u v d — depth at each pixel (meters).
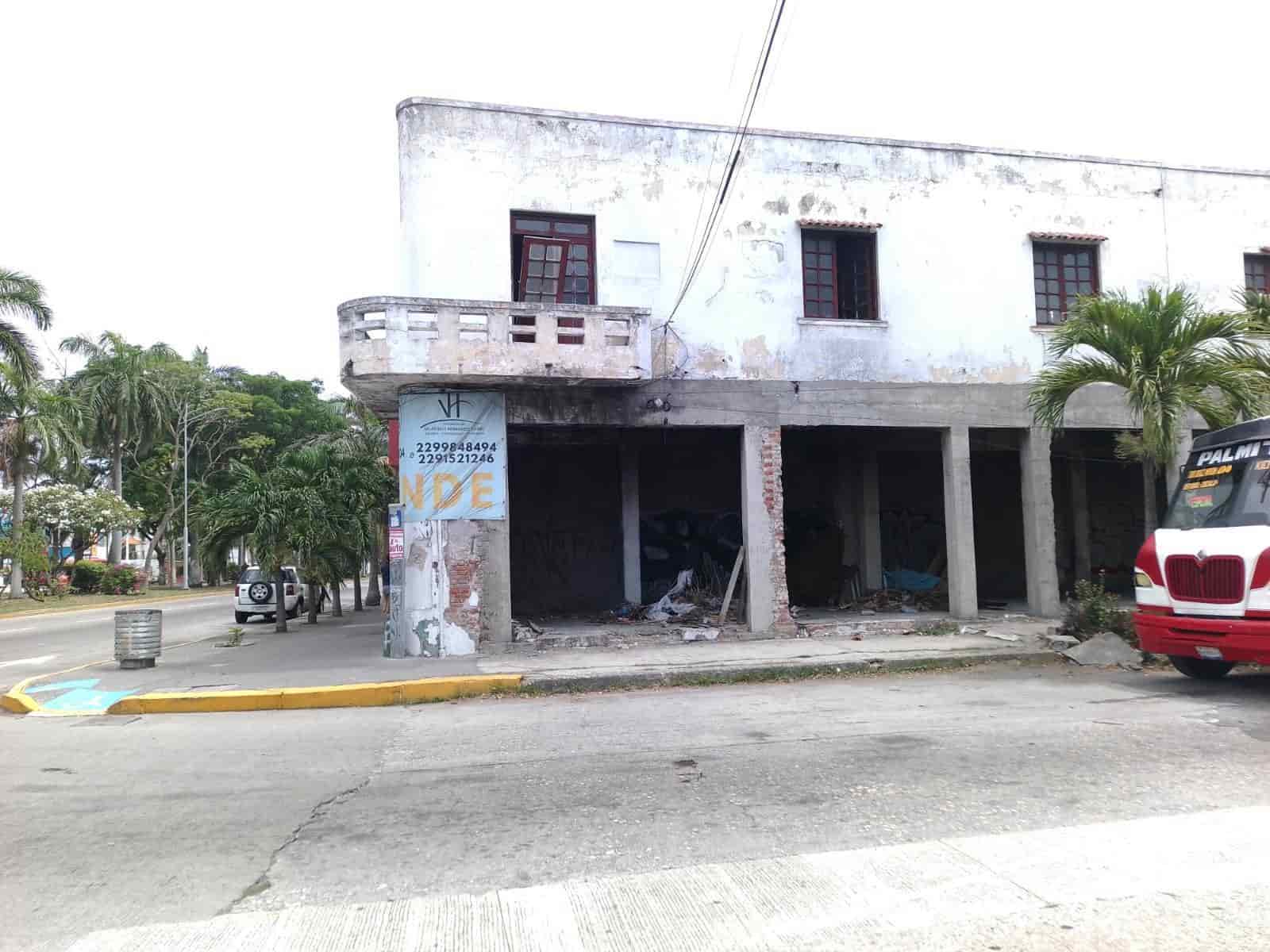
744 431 14.15
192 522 21.23
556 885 4.40
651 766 6.77
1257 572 8.71
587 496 18.03
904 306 14.90
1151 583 9.86
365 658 12.78
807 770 6.48
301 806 5.98
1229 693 9.32
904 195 15.04
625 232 13.80
